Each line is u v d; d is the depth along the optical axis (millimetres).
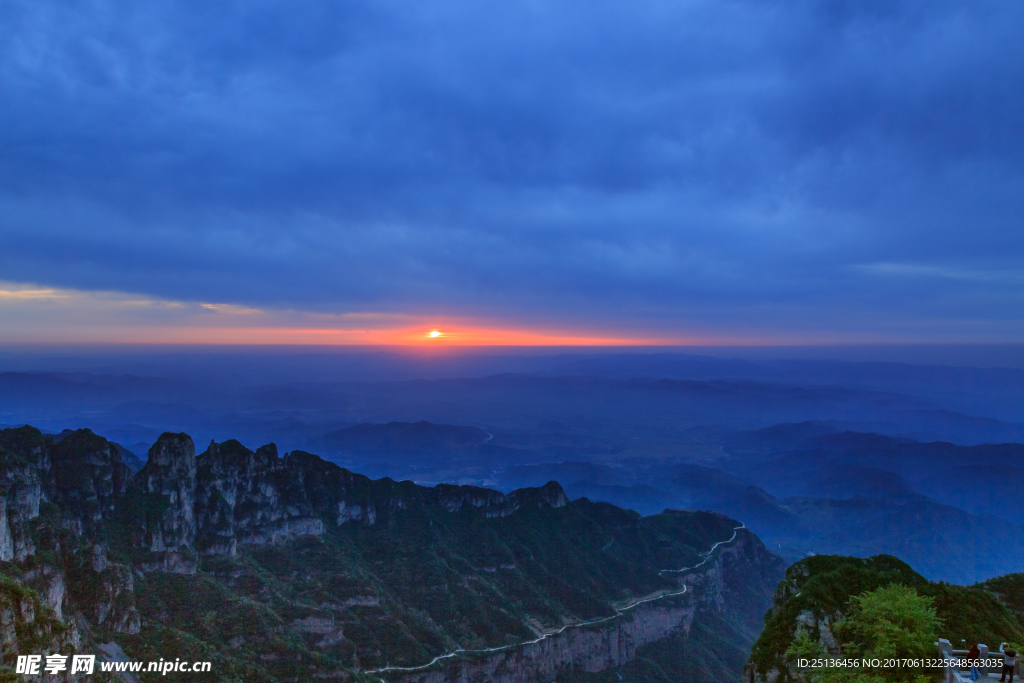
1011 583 69562
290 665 110688
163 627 105000
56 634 72000
